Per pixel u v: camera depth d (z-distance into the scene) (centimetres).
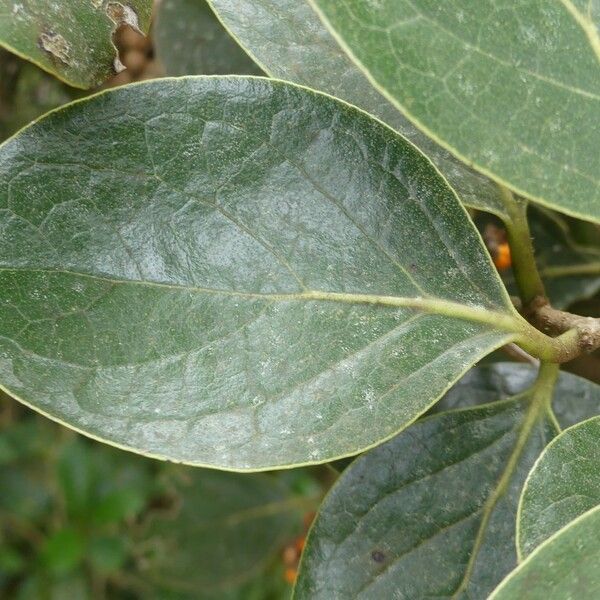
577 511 16
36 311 16
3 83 29
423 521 18
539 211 27
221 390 16
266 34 18
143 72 29
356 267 17
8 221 16
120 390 16
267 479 39
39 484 55
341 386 16
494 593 13
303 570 18
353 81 19
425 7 14
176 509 39
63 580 54
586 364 27
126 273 16
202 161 17
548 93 15
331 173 17
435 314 17
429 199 17
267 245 17
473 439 19
